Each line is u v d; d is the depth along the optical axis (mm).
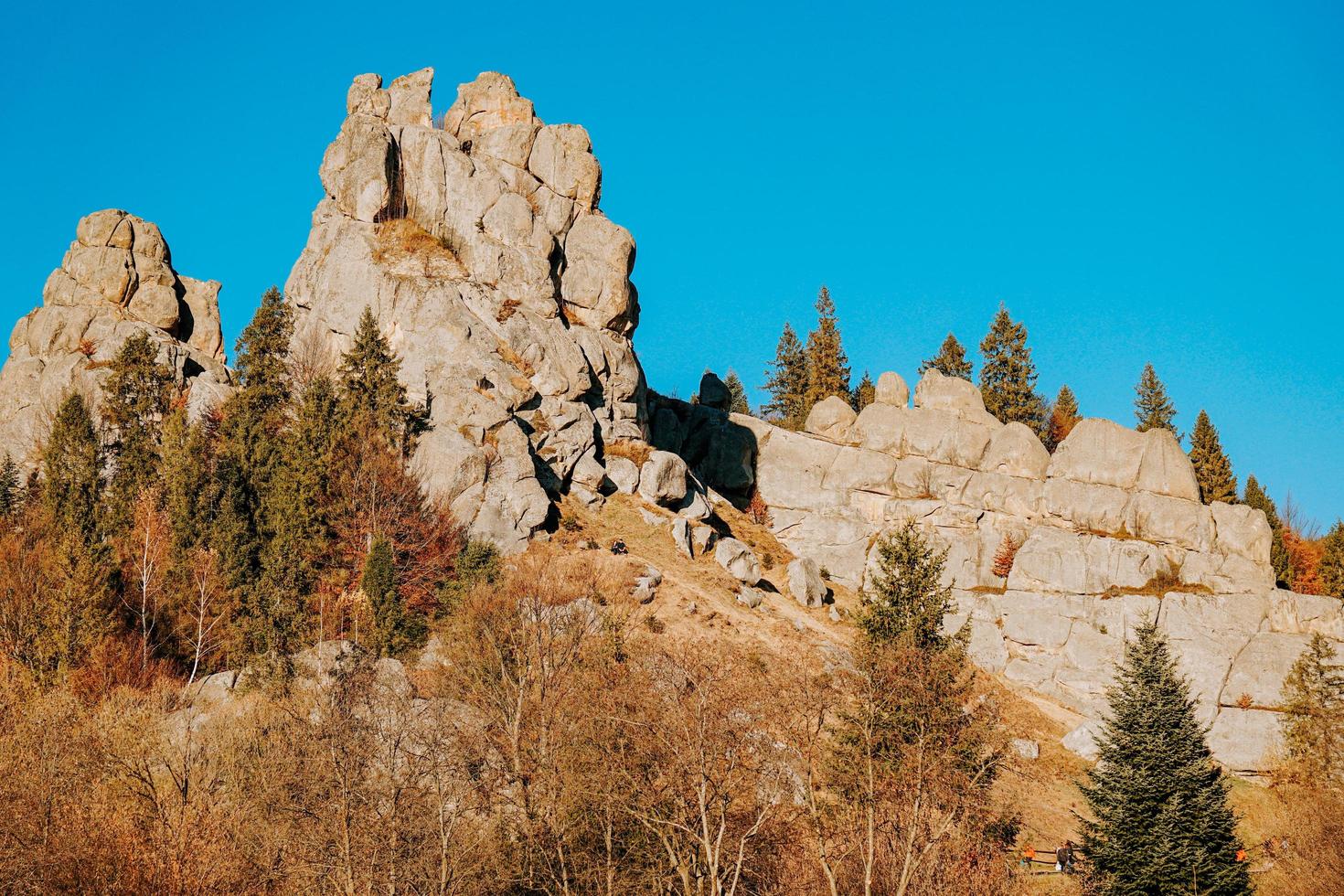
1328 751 58031
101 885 33344
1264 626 70562
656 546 71750
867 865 36469
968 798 41625
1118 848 45719
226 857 35062
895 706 42625
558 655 47094
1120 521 78438
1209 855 45375
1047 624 73375
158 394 75500
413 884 34000
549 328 79938
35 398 77062
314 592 58438
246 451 65938
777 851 39594
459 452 68312
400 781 37375
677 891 37500
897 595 53500
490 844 36938
